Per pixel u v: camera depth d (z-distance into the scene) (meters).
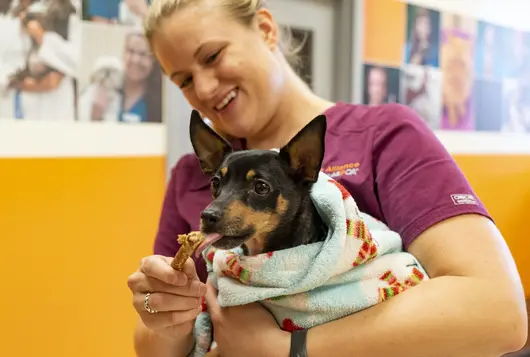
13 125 1.71
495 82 2.96
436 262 0.90
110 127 1.89
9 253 1.75
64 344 1.88
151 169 1.99
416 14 2.62
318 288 0.89
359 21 2.42
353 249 0.87
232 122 1.14
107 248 1.93
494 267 0.86
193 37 1.07
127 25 1.91
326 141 1.11
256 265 0.88
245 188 0.88
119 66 1.90
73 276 1.87
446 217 0.91
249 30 1.11
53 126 1.78
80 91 1.83
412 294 0.86
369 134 1.06
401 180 0.97
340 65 2.49
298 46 1.88
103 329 1.96
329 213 0.88
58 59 1.78
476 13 2.85
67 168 1.82
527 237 3.11
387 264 0.90
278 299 0.89
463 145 2.86
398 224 0.97
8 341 1.77
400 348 0.82
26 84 1.72
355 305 0.87
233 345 0.90
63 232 1.84
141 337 1.03
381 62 2.53
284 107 1.18
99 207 1.90
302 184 0.92
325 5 2.45
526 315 0.88
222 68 1.09
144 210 1.99
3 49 1.68
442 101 2.76
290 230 0.91
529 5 3.07
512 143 3.07
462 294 0.84
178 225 1.22
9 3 1.67
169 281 0.84
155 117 1.99
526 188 3.12
